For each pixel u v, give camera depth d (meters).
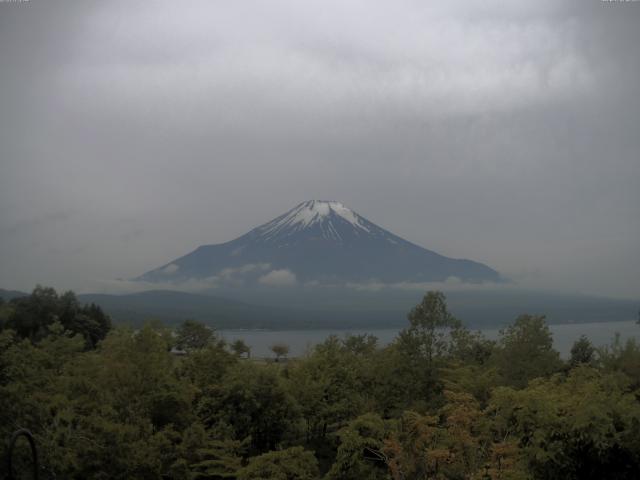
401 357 34.19
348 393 36.28
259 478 22.89
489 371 30.70
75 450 20.98
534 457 17.45
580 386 22.56
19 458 17.89
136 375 29.95
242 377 33.22
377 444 23.41
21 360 26.08
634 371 31.09
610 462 17.20
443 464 17.92
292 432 33.03
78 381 27.47
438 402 30.97
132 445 22.91
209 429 32.03
